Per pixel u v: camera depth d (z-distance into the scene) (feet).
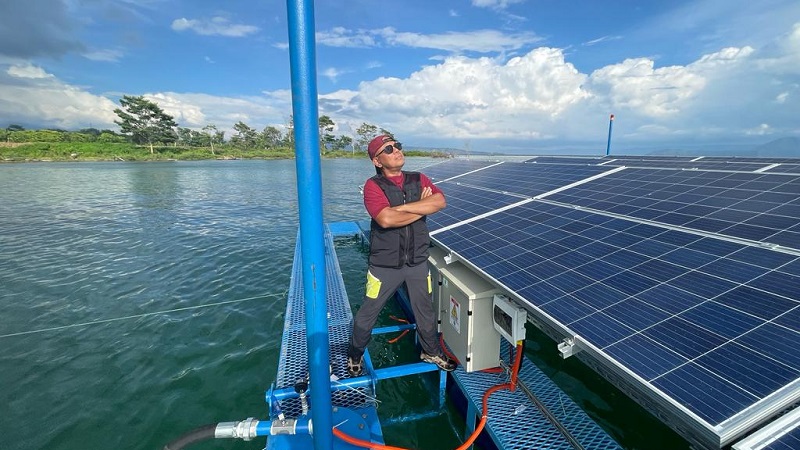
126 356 19.69
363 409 11.44
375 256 10.96
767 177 15.56
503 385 12.39
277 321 23.62
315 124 5.20
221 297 27.30
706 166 22.79
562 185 22.63
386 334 20.72
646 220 13.96
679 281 9.66
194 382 17.51
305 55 4.84
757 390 6.15
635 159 29.60
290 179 122.42
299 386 11.00
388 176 10.80
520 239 15.05
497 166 37.09
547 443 10.34
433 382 15.97
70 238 44.11
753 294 8.31
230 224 52.54
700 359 7.13
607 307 9.44
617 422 13.93
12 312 24.77
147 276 31.58
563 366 17.22
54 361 19.21
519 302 10.98
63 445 13.79
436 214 22.31
